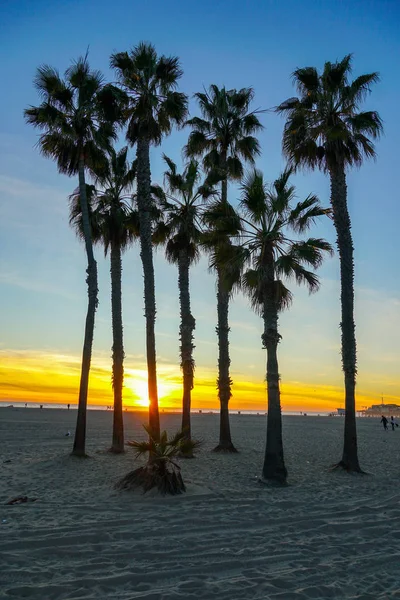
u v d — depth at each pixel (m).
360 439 29.70
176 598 4.46
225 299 20.16
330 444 25.08
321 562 5.58
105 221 19.17
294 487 11.36
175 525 7.18
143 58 15.38
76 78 17.52
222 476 12.98
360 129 15.09
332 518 7.79
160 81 15.95
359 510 8.35
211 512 8.11
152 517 7.65
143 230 14.61
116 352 18.56
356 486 11.70
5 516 7.63
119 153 20.03
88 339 16.78
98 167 18.70
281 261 12.58
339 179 15.55
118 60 15.67
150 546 6.07
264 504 8.93
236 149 21.39
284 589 4.74
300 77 15.62
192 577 5.06
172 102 15.52
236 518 7.69
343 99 15.31
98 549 5.93
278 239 13.14
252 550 5.96
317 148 15.56
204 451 19.05
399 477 13.52
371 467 15.79
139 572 5.16
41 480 11.71
